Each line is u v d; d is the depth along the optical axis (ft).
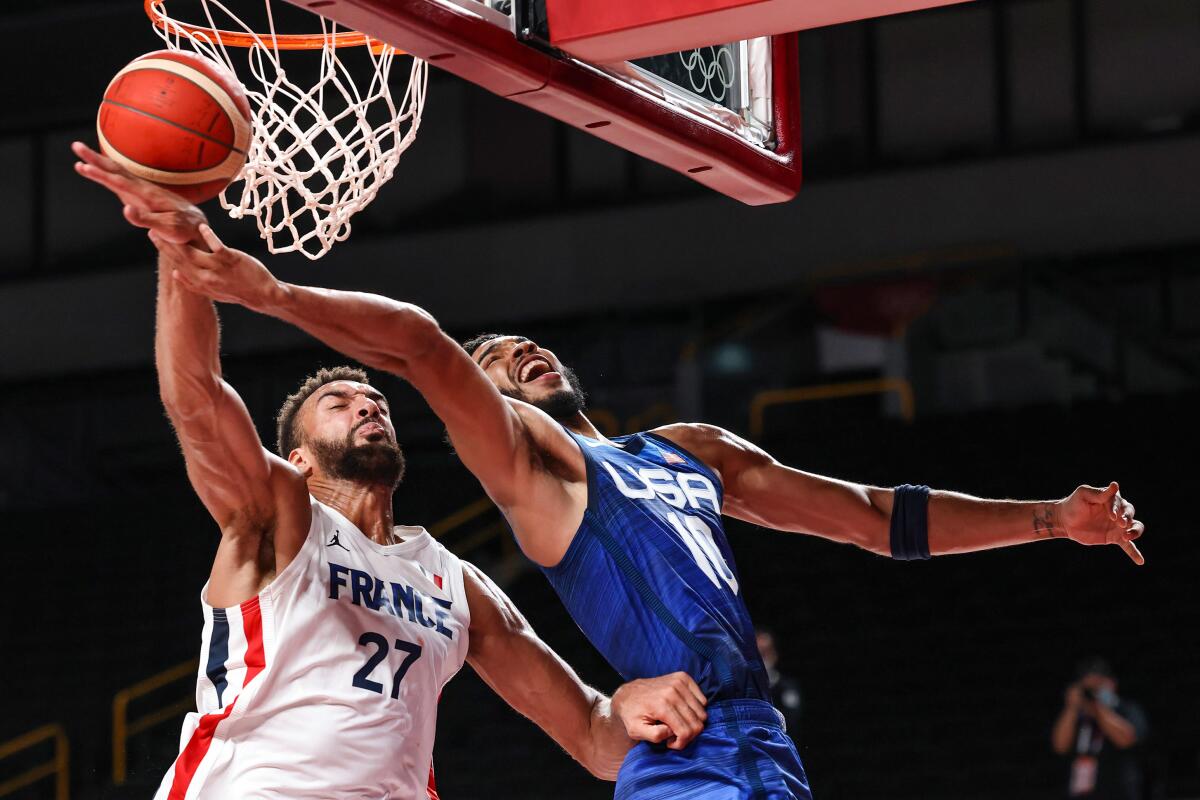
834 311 41.70
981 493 36.32
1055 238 40.96
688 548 8.36
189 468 8.70
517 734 31.37
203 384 8.18
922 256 41.37
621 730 9.74
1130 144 40.52
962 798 26.55
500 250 44.96
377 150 10.12
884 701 30.37
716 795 7.77
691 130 9.28
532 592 36.55
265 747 8.75
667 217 44.09
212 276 6.90
